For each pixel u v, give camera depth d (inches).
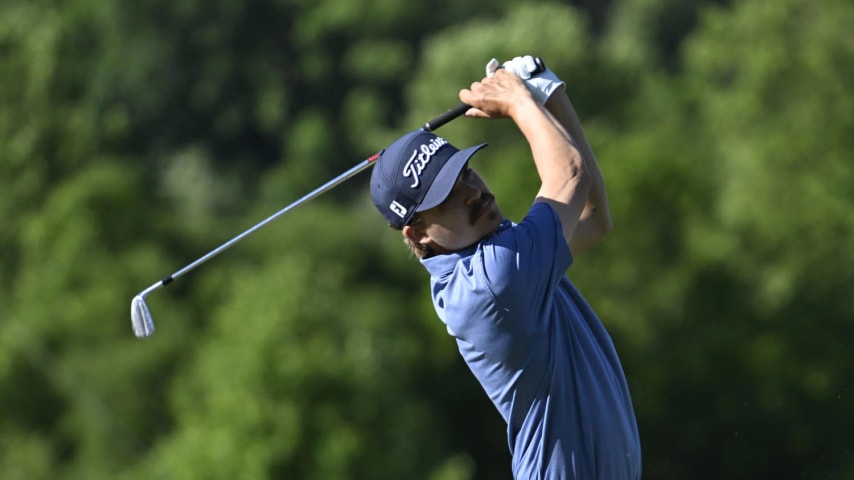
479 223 506.9
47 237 4020.7
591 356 515.2
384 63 7244.1
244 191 7219.5
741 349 3639.3
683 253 3747.5
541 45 4936.0
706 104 4220.0
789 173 3750.0
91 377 3567.9
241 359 2920.8
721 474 3695.9
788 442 3609.7
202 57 7534.5
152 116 7485.2
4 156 4254.4
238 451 2824.8
